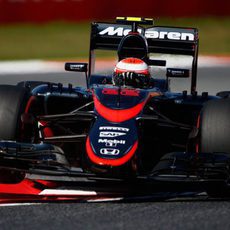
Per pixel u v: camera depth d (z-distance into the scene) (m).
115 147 22.69
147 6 86.75
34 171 22.97
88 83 31.42
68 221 20.59
